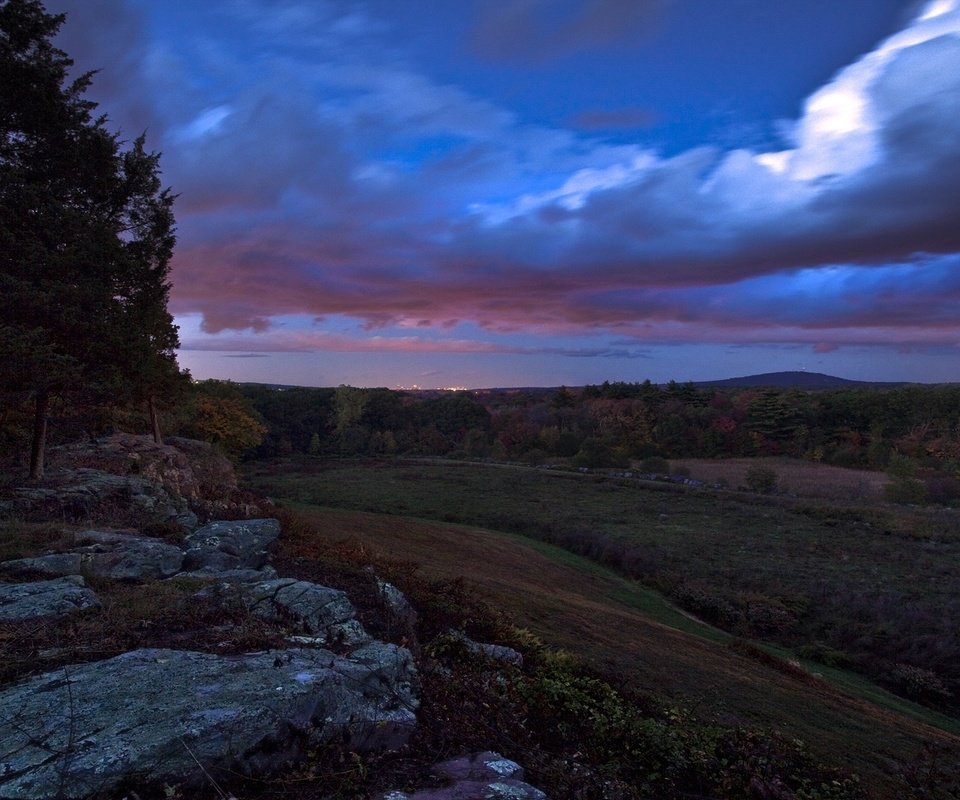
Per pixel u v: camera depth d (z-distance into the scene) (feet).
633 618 66.33
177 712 10.54
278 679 12.23
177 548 25.84
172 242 53.47
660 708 25.26
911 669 72.02
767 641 84.64
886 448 282.36
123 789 8.86
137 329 47.37
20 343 34.71
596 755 17.53
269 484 215.72
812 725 37.70
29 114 43.70
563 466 273.75
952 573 112.57
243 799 9.50
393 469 266.16
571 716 19.90
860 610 93.40
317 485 214.48
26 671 12.35
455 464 286.46
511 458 315.99
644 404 408.26
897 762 33.53
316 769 10.66
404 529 113.50
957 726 60.44
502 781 11.48
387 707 13.30
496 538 125.90
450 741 13.39
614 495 198.49
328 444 366.22
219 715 10.50
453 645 22.22
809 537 139.85
